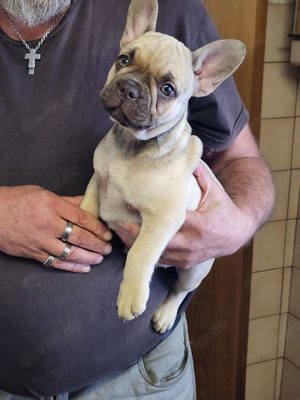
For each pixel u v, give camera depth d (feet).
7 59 3.45
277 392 7.04
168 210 2.89
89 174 3.44
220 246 3.33
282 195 6.23
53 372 3.27
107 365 3.42
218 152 4.11
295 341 6.68
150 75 2.81
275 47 5.73
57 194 3.41
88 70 3.44
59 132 3.39
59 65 3.44
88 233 3.13
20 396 3.50
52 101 3.40
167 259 3.23
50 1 3.38
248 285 6.10
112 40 3.49
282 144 6.05
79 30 3.49
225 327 6.21
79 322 3.21
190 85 3.00
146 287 2.87
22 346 3.22
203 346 6.25
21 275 3.18
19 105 3.39
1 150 3.38
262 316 6.62
